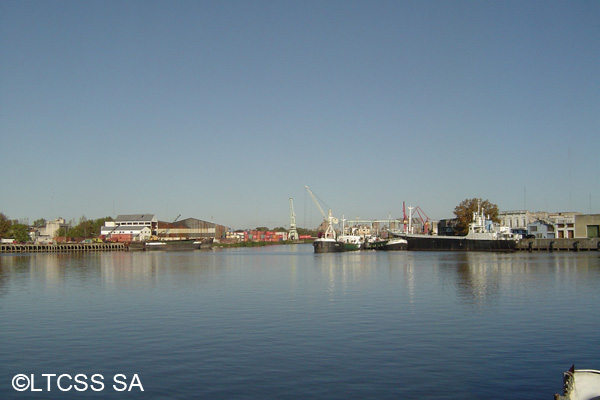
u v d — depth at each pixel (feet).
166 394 84.12
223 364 99.71
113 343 118.01
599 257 438.81
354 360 101.35
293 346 112.88
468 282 241.35
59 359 104.99
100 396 84.02
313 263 426.51
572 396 70.23
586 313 151.53
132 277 291.58
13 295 207.00
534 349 108.99
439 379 89.56
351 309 162.71
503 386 85.87
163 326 136.98
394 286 229.86
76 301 187.52
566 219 612.70
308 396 82.07
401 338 119.75
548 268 318.45
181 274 312.71
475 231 647.15
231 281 263.90
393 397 81.20
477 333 124.57
